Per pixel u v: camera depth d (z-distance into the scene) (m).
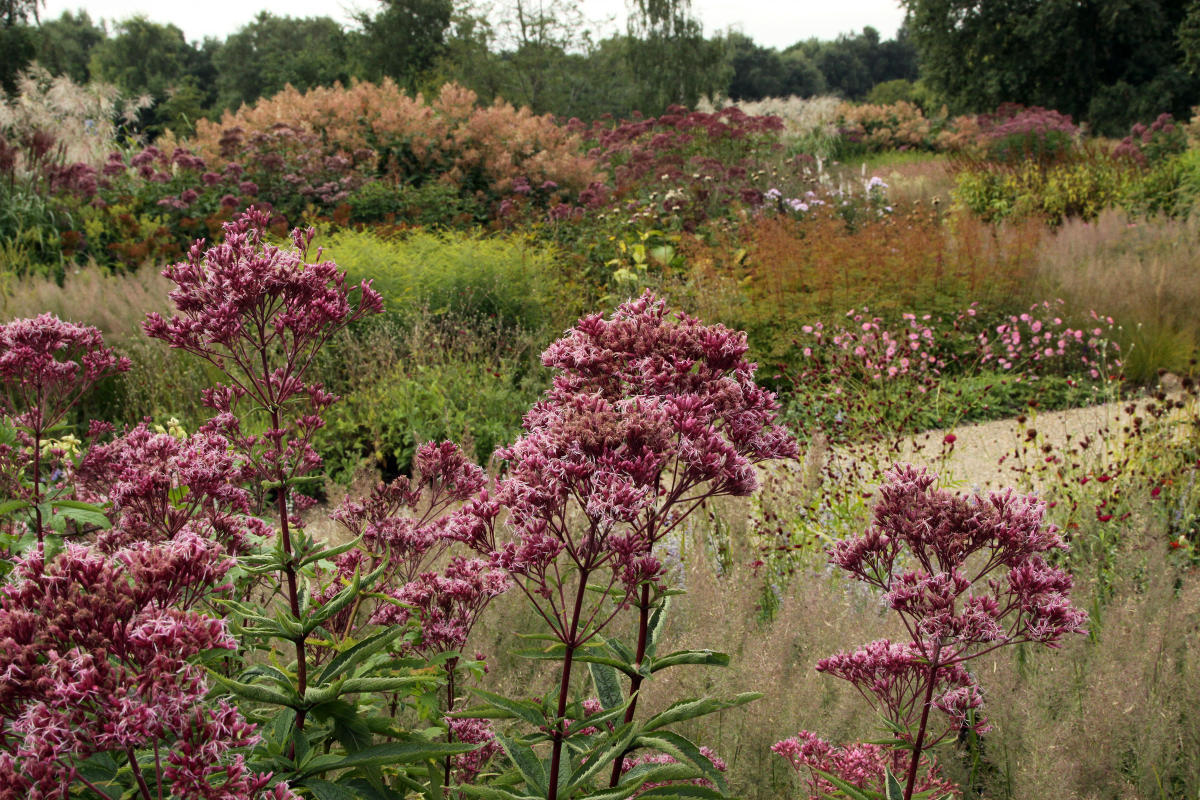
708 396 2.53
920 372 9.36
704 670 3.51
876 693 2.74
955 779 3.30
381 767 2.45
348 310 2.74
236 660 2.77
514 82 41.16
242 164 15.77
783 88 99.56
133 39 80.12
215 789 1.62
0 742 1.69
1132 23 36.09
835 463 6.60
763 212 15.13
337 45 56.16
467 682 3.28
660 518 2.40
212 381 8.65
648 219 14.06
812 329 9.98
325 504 7.19
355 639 2.91
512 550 2.25
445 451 3.23
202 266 2.67
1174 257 11.70
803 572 4.89
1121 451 7.02
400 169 18.12
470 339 9.79
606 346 2.78
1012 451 8.05
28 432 3.54
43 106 17.20
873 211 16.12
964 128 32.97
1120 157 17.50
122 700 1.56
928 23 40.28
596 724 2.36
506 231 15.09
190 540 1.97
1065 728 3.34
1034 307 10.45
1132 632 3.96
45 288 9.73
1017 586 2.42
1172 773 3.49
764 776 3.33
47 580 1.78
